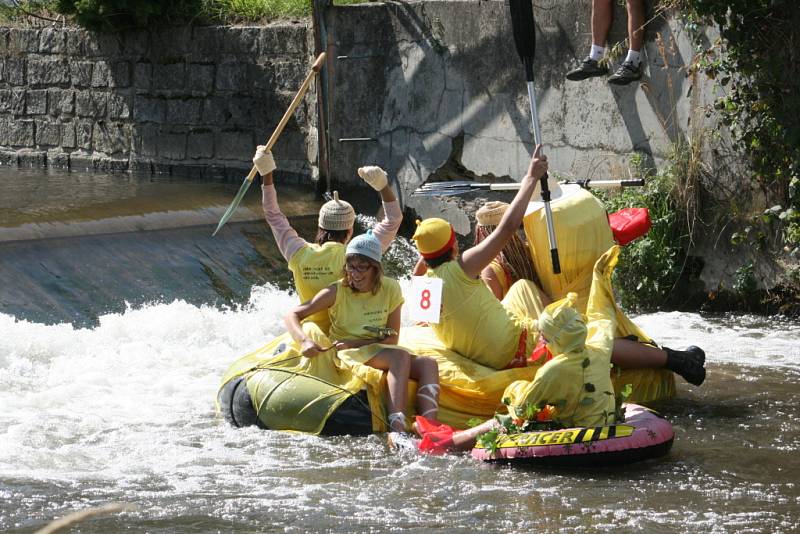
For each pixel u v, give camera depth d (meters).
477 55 27.64
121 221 25.50
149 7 32.72
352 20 29.80
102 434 14.77
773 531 11.16
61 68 35.66
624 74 24.03
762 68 21.66
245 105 32.50
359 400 14.89
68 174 33.72
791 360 18.88
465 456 13.81
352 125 30.22
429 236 15.45
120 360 18.83
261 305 22.78
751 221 22.61
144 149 34.38
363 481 12.79
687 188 23.27
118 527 11.20
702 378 16.45
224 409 15.55
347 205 16.20
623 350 15.87
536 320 15.85
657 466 13.33
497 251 15.30
